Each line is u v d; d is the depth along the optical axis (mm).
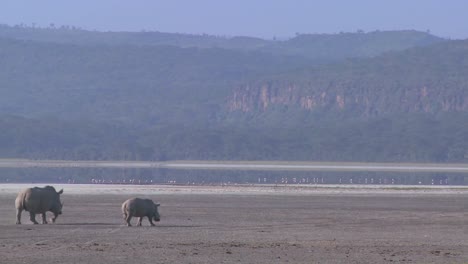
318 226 140250
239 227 137250
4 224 137500
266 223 145375
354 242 114625
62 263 92250
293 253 101438
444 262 95500
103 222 143125
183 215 161500
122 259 95438
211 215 161875
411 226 140875
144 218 150250
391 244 112438
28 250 102375
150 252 101000
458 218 157750
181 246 107188
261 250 103812
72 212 164125
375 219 155000
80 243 110438
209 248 105250
